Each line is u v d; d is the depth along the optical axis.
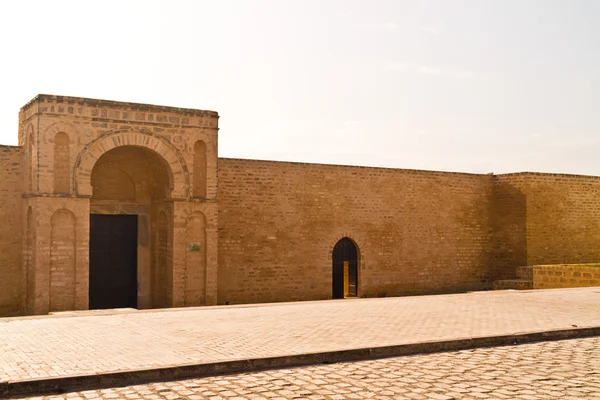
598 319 12.19
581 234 29.47
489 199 28.48
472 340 9.70
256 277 21.97
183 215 18.73
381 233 25.06
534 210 27.84
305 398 6.48
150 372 7.39
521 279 26.97
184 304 18.72
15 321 12.09
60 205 16.92
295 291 22.80
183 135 18.83
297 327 11.16
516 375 7.59
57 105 17.00
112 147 17.73
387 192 25.31
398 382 7.23
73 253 17.11
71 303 17.05
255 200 22.08
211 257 19.16
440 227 26.77
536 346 9.80
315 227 23.36
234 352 8.52
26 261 17.64
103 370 7.33
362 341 9.45
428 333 10.30
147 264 20.05
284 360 8.22
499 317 12.57
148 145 18.23
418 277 26.00
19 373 7.19
